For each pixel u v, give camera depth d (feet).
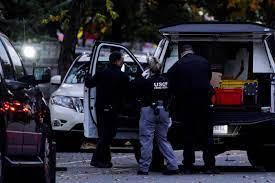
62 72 159.12
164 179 93.50
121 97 104.68
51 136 78.13
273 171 106.63
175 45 105.09
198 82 97.25
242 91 100.73
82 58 140.77
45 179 75.36
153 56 99.60
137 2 211.41
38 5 129.18
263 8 216.74
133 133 105.40
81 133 131.03
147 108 98.48
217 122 98.73
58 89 133.80
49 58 197.26
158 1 224.94
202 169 106.22
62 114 130.52
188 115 97.76
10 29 124.47
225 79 108.27
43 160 72.74
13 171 72.43
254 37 103.71
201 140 99.14
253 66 104.42
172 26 102.12
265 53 104.32
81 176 96.84
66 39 159.33
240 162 122.11
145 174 99.09
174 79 97.96
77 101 130.93
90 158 123.75
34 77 77.36
